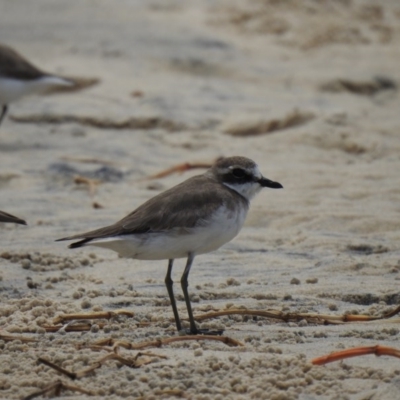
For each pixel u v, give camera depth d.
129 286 10.27
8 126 18.17
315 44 25.73
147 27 25.83
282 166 15.61
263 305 9.64
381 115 19.42
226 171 9.23
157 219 8.70
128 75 21.38
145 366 7.73
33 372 7.65
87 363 7.82
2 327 8.95
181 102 19.44
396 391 7.12
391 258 11.16
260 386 7.23
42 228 12.59
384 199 13.62
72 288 10.31
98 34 24.86
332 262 10.96
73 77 20.70
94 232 8.71
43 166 15.63
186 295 8.87
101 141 17.41
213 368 7.62
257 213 12.99
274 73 22.25
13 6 28.25
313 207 13.18
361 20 28.14
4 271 10.83
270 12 27.55
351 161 16.33
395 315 9.27
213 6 28.20
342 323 9.04
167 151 16.97
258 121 17.92
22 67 17.45
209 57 22.91
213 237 8.88
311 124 18.02
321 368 7.62
